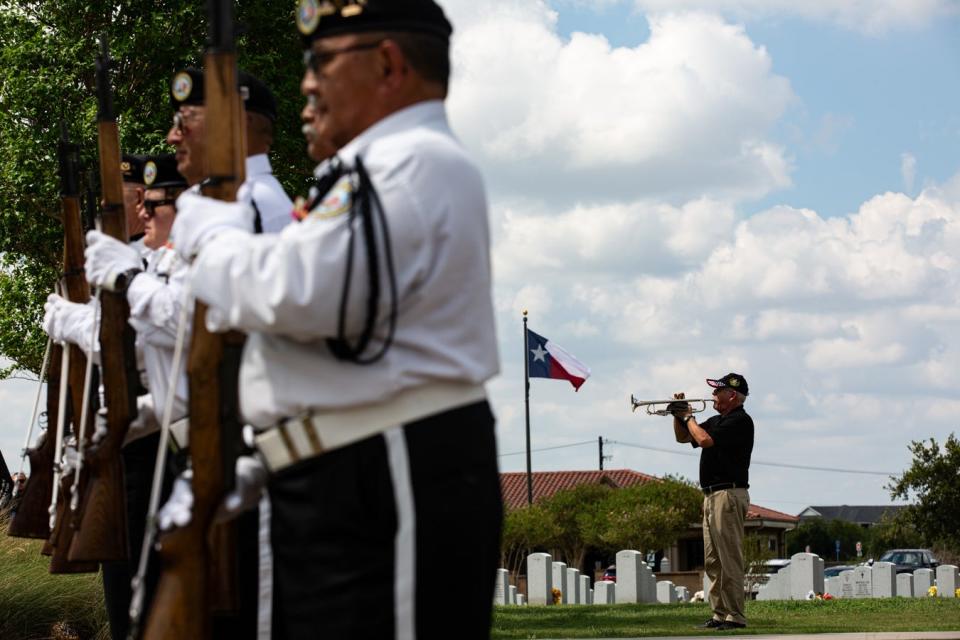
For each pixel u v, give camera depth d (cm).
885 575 2420
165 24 1847
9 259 2009
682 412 1201
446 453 286
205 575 310
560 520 4784
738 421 1127
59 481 542
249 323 284
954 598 1736
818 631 1048
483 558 290
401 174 282
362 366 283
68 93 1855
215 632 377
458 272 287
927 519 4375
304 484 290
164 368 459
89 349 516
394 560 282
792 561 2242
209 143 322
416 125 298
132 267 459
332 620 284
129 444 500
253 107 467
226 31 324
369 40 299
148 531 308
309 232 277
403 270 280
